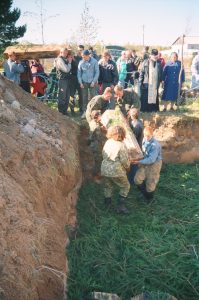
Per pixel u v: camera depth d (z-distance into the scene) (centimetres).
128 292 458
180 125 869
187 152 877
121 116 678
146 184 669
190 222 614
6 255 303
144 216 632
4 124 505
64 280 389
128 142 650
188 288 467
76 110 982
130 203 684
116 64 1008
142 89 931
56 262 385
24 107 645
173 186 745
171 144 865
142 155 639
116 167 592
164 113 915
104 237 557
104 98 703
